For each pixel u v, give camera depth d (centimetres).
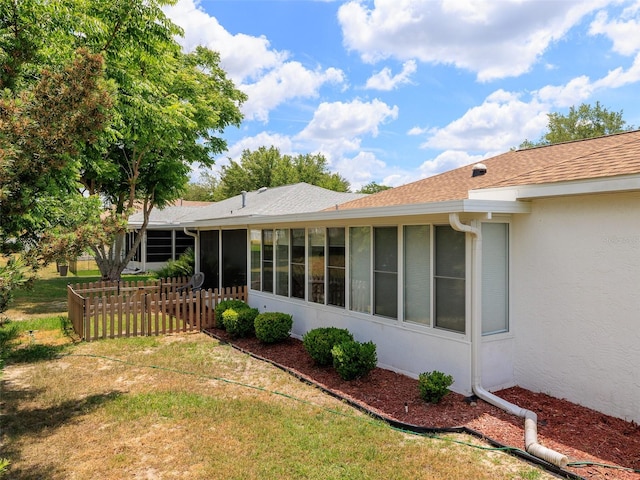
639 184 486
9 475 428
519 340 660
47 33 758
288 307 1052
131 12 898
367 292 814
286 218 976
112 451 475
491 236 653
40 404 607
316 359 767
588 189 538
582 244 576
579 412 563
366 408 584
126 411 579
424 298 701
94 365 788
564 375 600
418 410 580
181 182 1872
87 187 1706
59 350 887
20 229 584
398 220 736
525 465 440
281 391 661
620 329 536
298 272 1024
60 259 514
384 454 464
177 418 558
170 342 964
